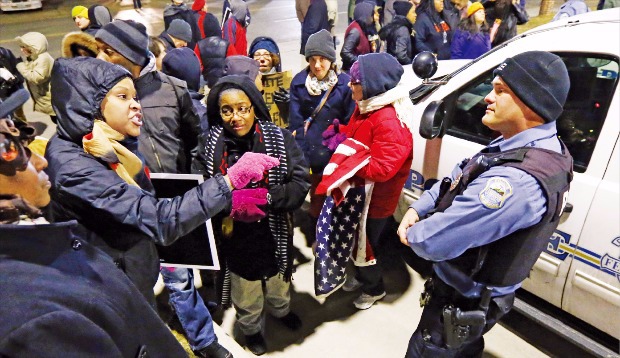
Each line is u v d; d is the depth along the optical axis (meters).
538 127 1.50
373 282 2.87
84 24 5.32
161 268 2.23
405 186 3.12
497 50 2.73
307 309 2.98
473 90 2.76
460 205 1.49
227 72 3.09
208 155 2.21
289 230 2.40
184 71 2.92
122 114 1.39
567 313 2.45
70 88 1.34
